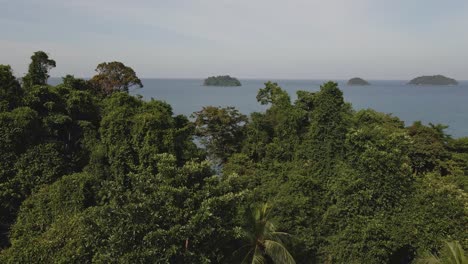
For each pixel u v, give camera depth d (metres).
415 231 17.67
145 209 13.11
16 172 20.64
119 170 20.72
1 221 20.44
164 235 12.67
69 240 15.66
